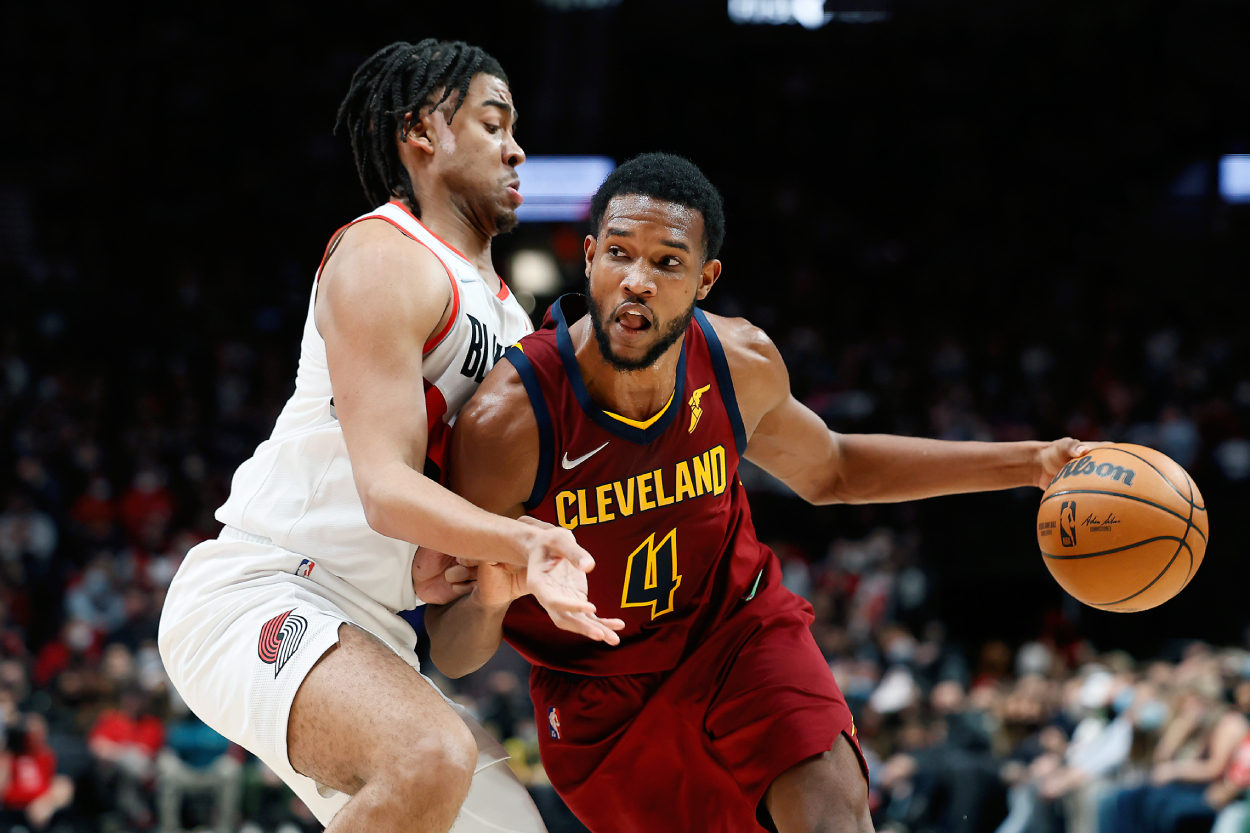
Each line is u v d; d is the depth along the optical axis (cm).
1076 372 1545
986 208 1941
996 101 2042
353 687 209
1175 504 244
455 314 236
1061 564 252
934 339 1673
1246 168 1880
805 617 257
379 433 212
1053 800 714
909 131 2045
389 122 266
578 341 229
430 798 198
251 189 1912
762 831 246
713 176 2044
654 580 238
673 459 233
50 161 1908
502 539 187
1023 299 1769
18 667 884
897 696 812
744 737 238
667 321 213
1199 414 1320
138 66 1986
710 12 2125
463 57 264
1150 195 1916
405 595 243
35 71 1964
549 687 256
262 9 2066
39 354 1552
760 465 279
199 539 1188
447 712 208
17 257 1784
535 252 1850
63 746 795
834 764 230
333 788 216
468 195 261
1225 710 707
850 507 1261
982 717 761
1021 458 274
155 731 820
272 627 223
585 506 230
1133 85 1998
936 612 1189
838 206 1989
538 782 759
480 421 226
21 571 1127
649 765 250
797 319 1752
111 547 1222
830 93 2091
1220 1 1934
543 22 2256
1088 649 1014
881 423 1414
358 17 2089
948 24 2069
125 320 1617
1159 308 1722
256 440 1440
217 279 1791
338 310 223
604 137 2050
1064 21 2020
